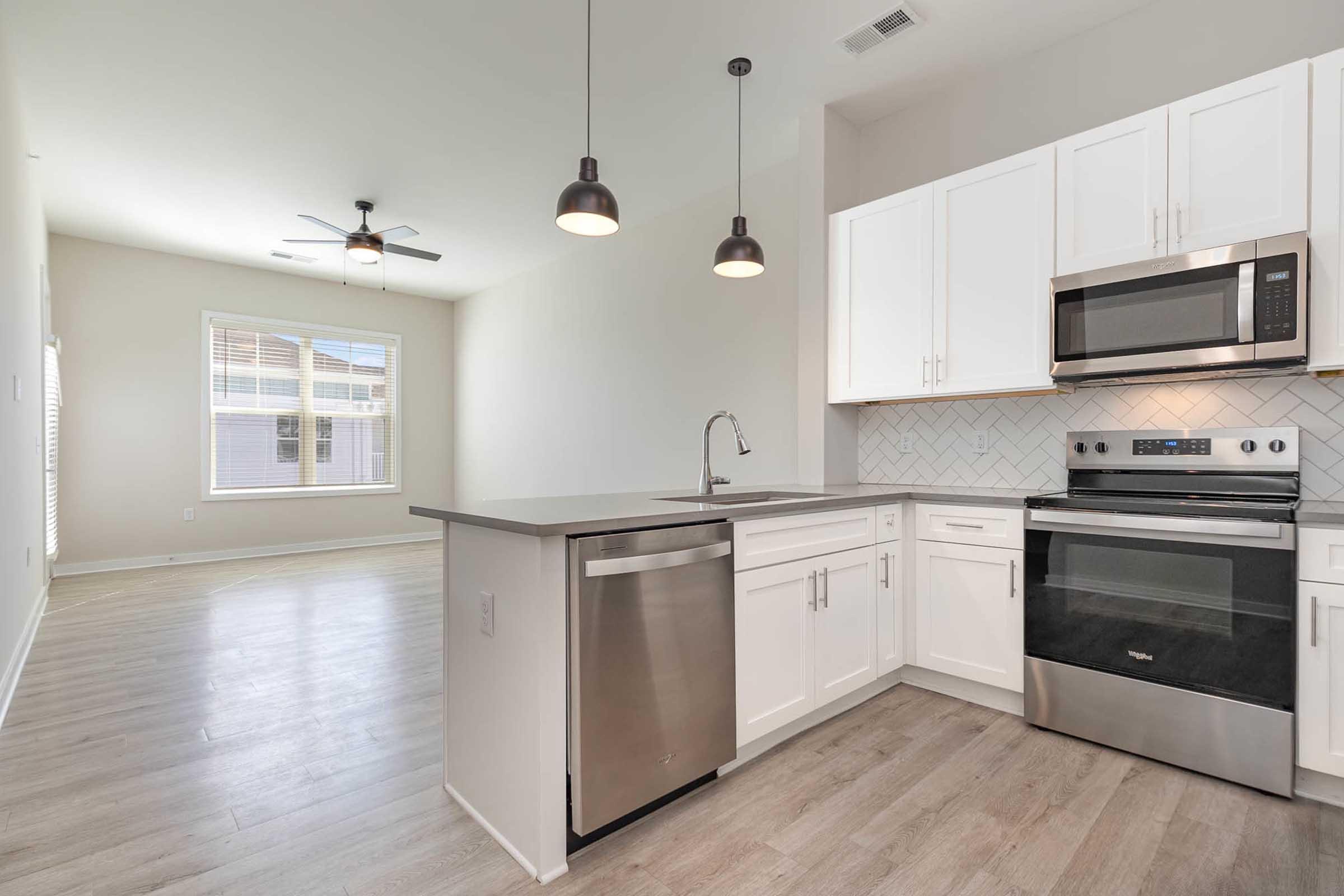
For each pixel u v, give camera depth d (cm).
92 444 555
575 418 579
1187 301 214
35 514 392
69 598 456
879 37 282
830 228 331
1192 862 158
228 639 356
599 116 346
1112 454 254
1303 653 183
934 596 268
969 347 274
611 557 165
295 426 668
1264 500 214
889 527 269
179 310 598
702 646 187
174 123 354
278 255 595
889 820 178
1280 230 201
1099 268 237
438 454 766
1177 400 248
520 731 162
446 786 198
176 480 595
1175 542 204
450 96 328
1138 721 212
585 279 565
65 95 326
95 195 453
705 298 452
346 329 699
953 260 279
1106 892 148
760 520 209
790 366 395
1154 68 259
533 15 267
